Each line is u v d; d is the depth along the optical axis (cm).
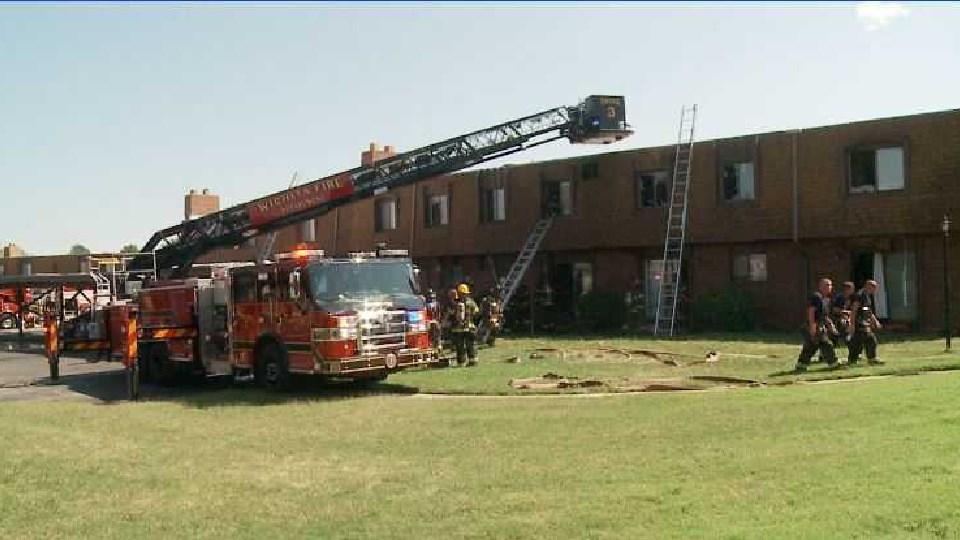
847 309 1841
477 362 2014
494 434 1120
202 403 1547
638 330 2881
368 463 977
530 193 3356
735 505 717
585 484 823
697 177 2884
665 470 859
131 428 1279
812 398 1249
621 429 1103
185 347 1869
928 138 2444
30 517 799
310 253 1628
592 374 1728
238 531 729
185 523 759
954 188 2402
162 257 3155
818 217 2631
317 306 1561
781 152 2709
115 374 2234
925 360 1656
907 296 2527
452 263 3706
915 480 752
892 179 2523
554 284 3331
